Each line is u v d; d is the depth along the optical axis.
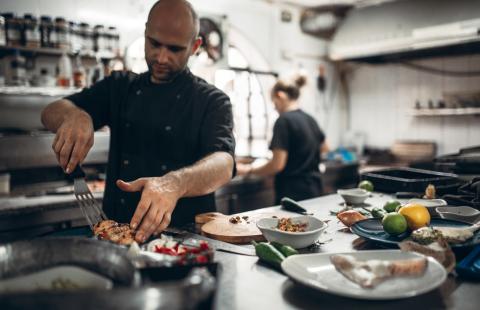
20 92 3.10
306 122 3.48
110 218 2.04
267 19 5.09
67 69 3.38
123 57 3.71
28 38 3.07
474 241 1.23
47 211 2.88
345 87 6.13
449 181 2.14
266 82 5.15
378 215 1.61
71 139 1.50
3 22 3.01
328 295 0.97
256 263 1.18
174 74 1.90
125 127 2.04
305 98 5.59
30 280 0.84
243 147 5.04
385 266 0.98
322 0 5.12
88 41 3.39
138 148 2.02
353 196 1.94
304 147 3.44
